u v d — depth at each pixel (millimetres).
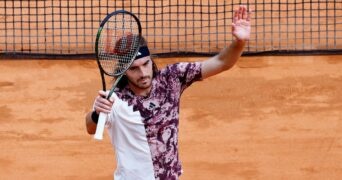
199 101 27219
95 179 27125
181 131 27125
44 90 27312
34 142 27188
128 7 28266
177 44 28016
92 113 16219
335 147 27250
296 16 28125
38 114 27266
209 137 27156
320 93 27391
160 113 16031
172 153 16156
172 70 16281
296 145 27234
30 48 28047
